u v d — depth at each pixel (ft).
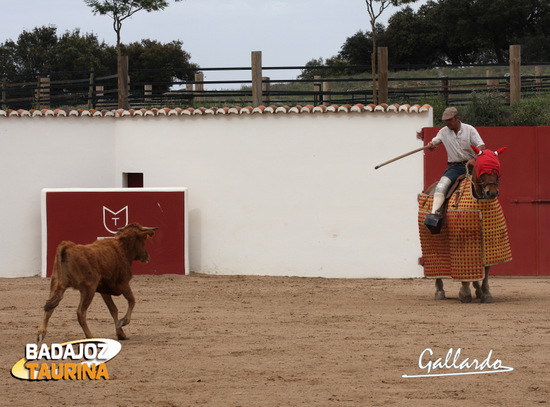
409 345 29.68
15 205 54.75
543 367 26.02
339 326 34.09
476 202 39.78
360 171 52.31
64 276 28.25
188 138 54.95
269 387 23.88
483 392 23.11
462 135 40.40
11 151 54.70
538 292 45.01
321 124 52.75
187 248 53.42
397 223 52.01
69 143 55.57
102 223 53.26
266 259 53.78
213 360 27.58
